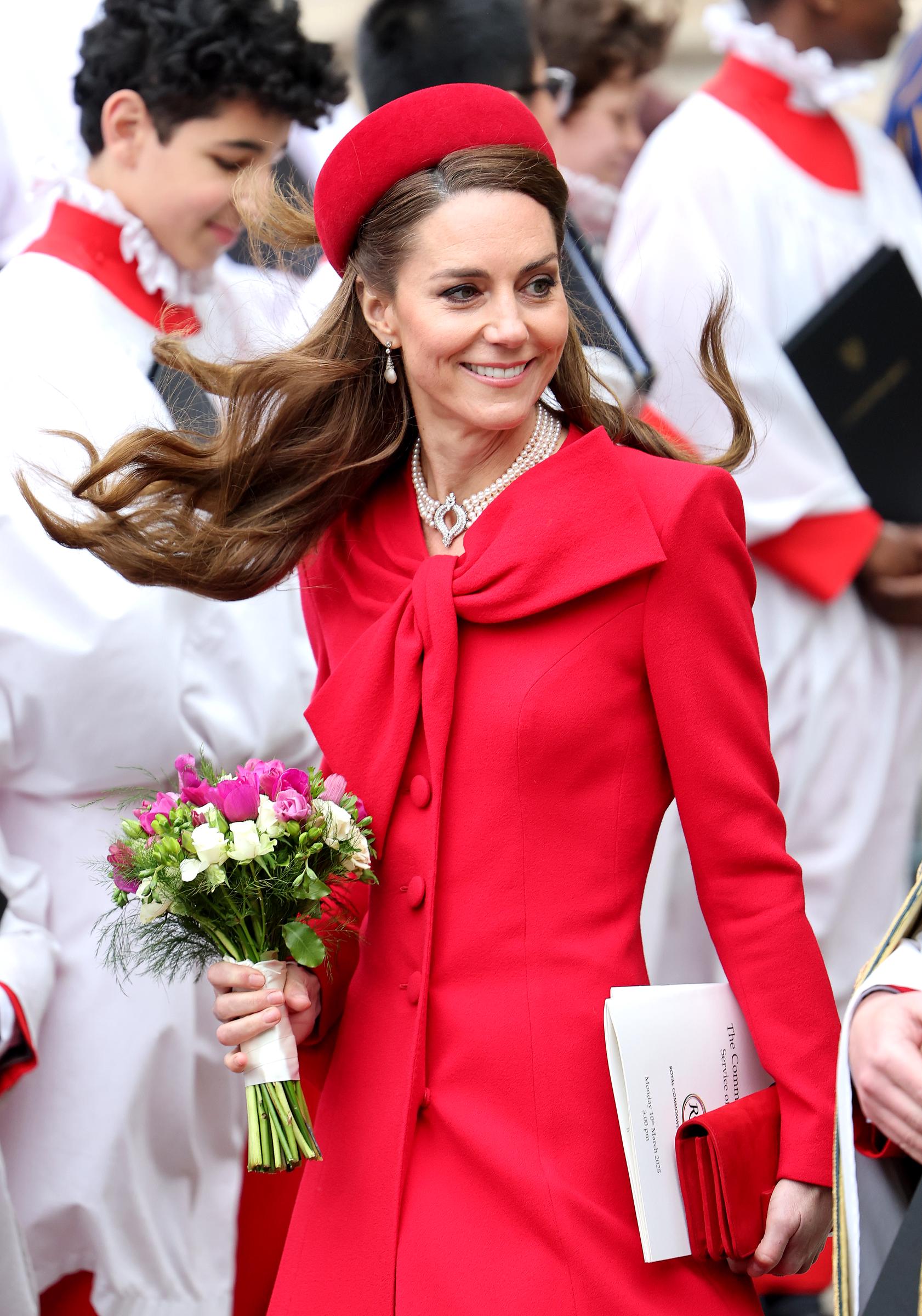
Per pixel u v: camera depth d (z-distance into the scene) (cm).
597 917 736
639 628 727
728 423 1418
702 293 1438
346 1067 775
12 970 1010
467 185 718
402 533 804
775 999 725
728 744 734
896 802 1508
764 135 1503
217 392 842
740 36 1517
